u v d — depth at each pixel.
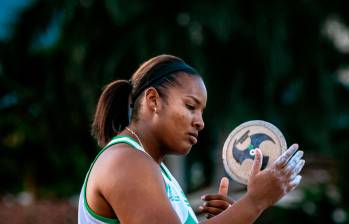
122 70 54.00
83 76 53.16
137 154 6.36
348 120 60.91
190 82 6.73
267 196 6.28
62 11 53.16
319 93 56.50
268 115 56.09
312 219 39.66
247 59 55.19
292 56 55.88
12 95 51.44
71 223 33.06
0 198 44.12
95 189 6.39
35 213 32.88
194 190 58.72
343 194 39.44
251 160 7.14
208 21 52.00
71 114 53.16
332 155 43.44
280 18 53.91
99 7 52.84
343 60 58.50
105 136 7.15
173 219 6.06
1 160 49.84
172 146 6.70
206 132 59.12
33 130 50.62
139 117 6.77
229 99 55.53
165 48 53.00
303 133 57.97
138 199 6.11
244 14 53.84
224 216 6.18
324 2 55.66
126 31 53.28
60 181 50.56
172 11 53.03
